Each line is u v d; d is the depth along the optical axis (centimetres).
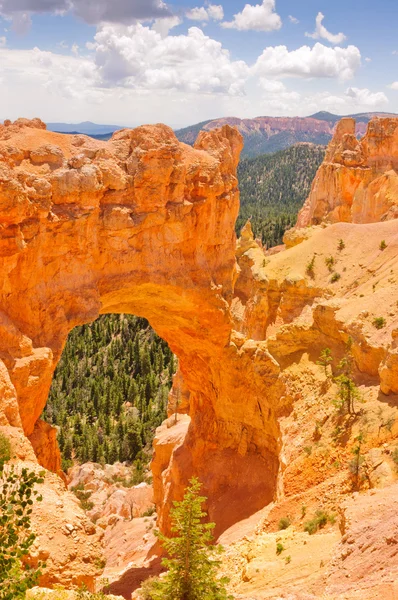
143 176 3859
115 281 3875
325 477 3183
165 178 3941
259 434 4509
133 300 4353
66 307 3566
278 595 2112
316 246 6412
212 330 4516
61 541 2012
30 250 3256
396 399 3347
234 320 6912
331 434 3450
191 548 1970
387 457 2912
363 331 3856
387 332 3747
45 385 3297
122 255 3875
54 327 3469
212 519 4197
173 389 6850
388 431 3114
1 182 2981
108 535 5684
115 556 5153
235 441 4678
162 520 4891
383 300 4050
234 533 3769
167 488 5069
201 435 4975
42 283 3422
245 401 4541
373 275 5612
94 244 3697
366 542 2141
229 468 4534
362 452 3112
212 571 2025
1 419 2664
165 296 4294
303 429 3772
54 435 3534
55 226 3422
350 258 6025
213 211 4384
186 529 1969
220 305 4444
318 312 4291
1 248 3080
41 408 3359
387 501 2398
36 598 1692
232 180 4566
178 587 1942
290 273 6278
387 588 1714
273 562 2559
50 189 3344
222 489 4453
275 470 4228
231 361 4572
